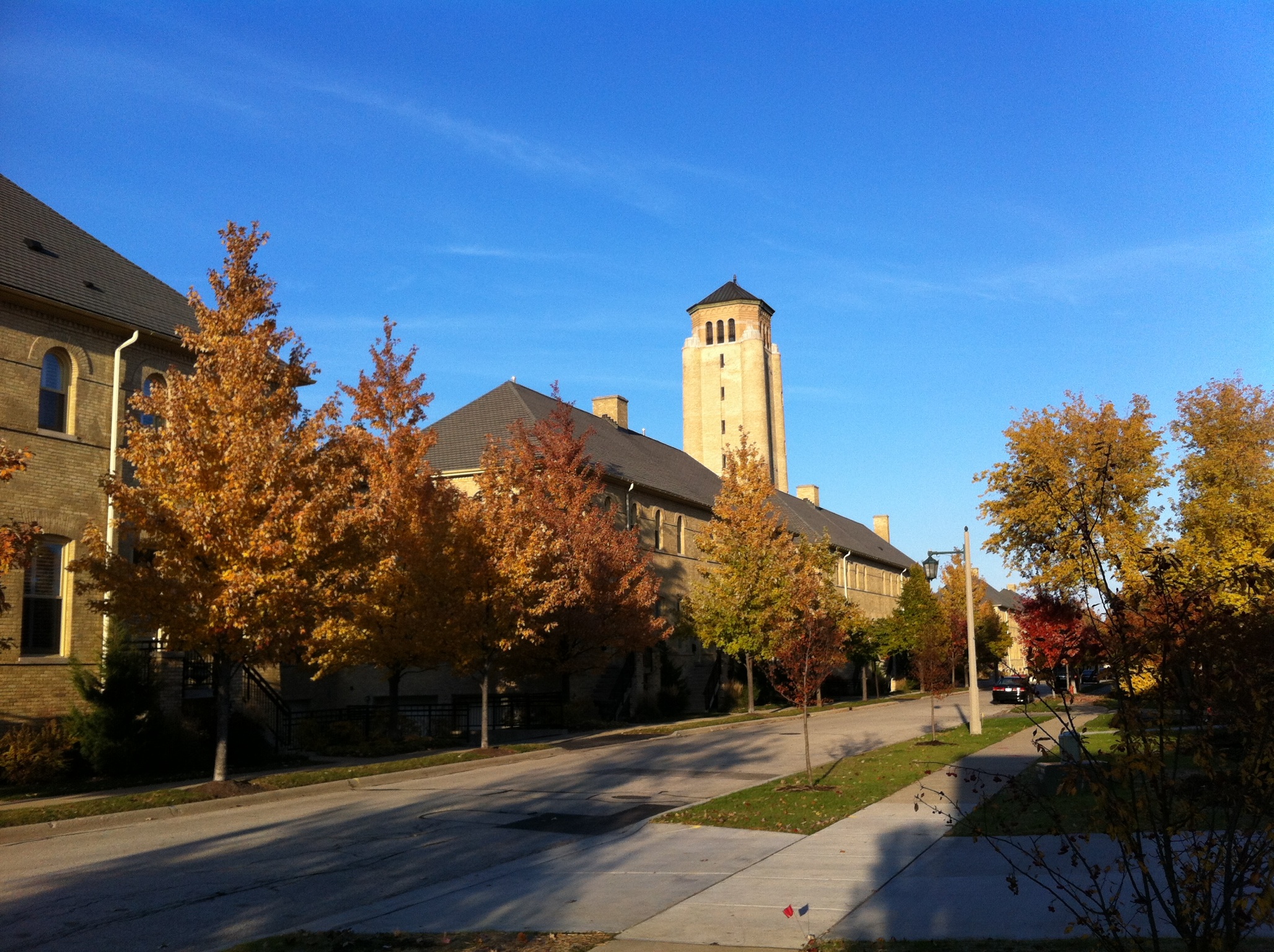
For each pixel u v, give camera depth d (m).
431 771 21.16
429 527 25.42
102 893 10.34
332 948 8.07
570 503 33.47
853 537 83.88
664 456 57.50
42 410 21.55
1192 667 5.87
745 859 11.74
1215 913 7.38
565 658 32.22
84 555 21.58
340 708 33.25
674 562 48.75
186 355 25.03
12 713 19.95
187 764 20.92
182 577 17.64
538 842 13.24
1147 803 5.81
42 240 23.56
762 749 25.72
